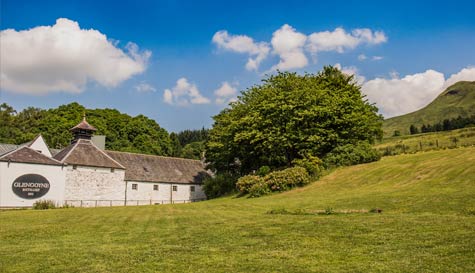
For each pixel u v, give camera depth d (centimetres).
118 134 7256
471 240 934
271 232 1266
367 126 4234
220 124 5125
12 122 8769
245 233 1277
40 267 910
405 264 775
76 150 4562
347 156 3778
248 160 4750
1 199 3741
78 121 6850
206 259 920
